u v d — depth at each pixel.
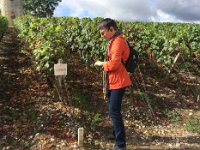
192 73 4.15
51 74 2.77
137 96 3.18
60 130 2.50
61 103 2.87
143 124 2.76
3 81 3.33
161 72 3.79
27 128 2.50
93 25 3.81
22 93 3.05
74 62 3.81
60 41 3.08
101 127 2.61
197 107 3.21
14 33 7.39
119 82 2.18
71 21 4.48
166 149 2.40
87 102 2.94
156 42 3.68
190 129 2.74
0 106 2.79
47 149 2.29
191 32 4.64
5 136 2.40
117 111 2.23
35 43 3.25
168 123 2.83
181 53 3.66
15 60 4.16
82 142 2.35
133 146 2.42
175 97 3.34
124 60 2.19
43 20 4.33
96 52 3.22
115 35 2.15
